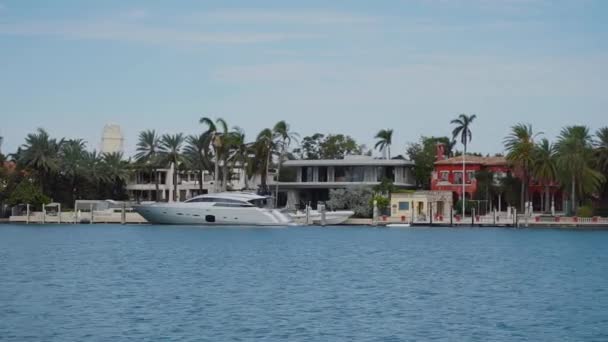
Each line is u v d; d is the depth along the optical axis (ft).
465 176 527.81
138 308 154.40
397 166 558.56
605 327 138.72
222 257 266.98
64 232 417.69
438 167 533.96
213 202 431.02
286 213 441.27
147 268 229.25
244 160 526.57
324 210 483.10
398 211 490.08
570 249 310.24
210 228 430.20
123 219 509.35
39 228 463.42
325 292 178.91
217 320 142.51
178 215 434.30
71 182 588.09
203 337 128.26
